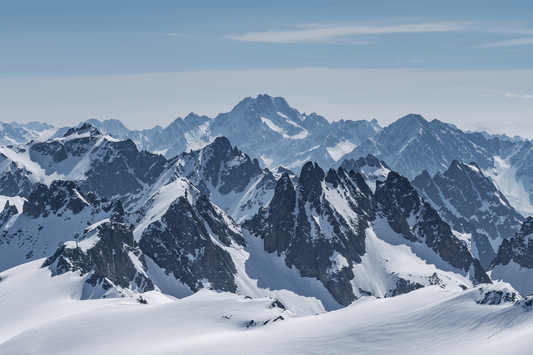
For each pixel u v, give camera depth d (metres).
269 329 118.25
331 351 99.50
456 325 98.50
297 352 100.81
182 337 117.19
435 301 115.56
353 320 115.31
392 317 110.38
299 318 128.00
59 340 118.12
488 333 90.75
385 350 96.06
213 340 111.75
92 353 110.88
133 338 117.88
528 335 81.31
